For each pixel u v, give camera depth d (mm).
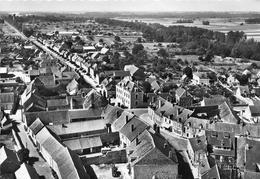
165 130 197375
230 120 190875
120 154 153125
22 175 123125
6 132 184500
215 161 137875
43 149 155250
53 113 193375
